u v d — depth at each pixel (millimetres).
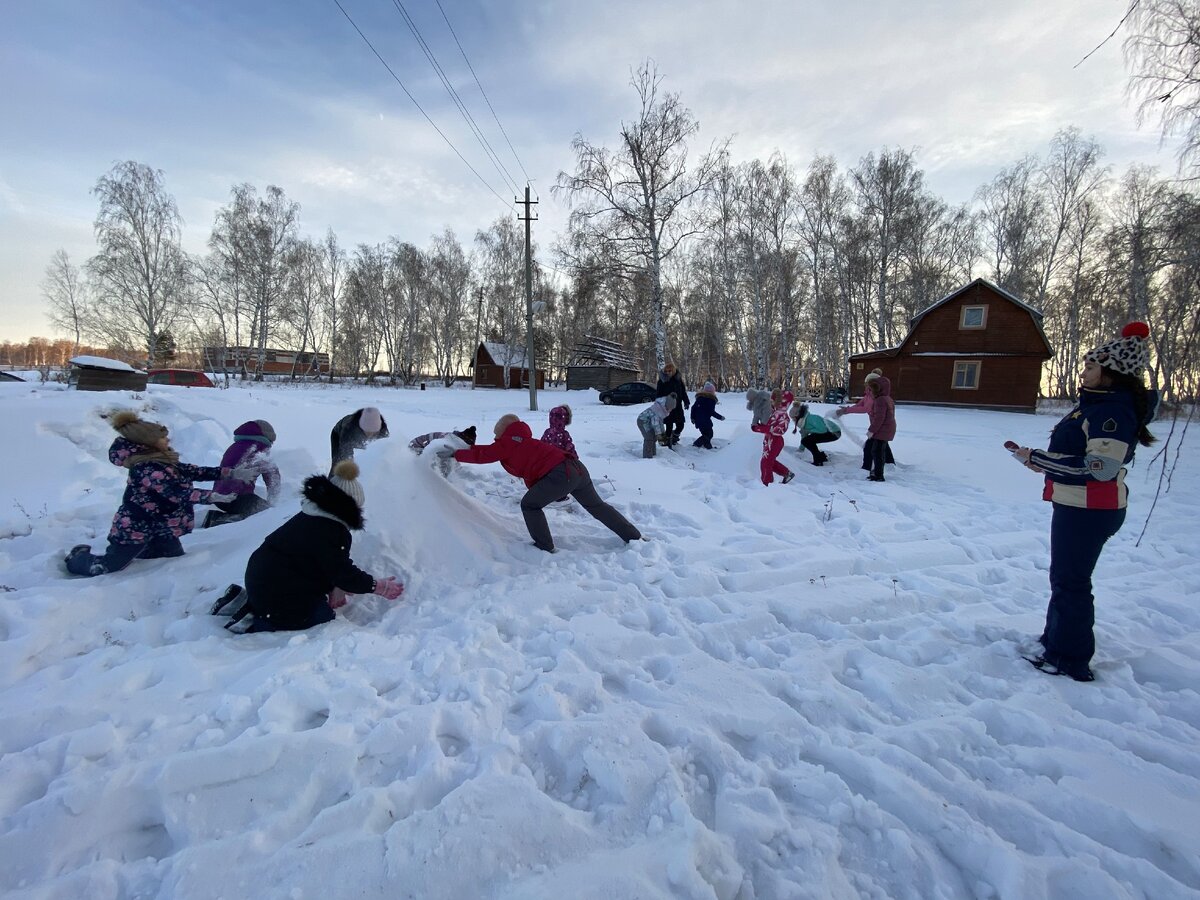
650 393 26797
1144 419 2854
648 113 23000
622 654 2957
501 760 2074
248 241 38750
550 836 1761
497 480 6641
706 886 1629
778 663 2975
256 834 1750
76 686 2451
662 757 2119
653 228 23531
